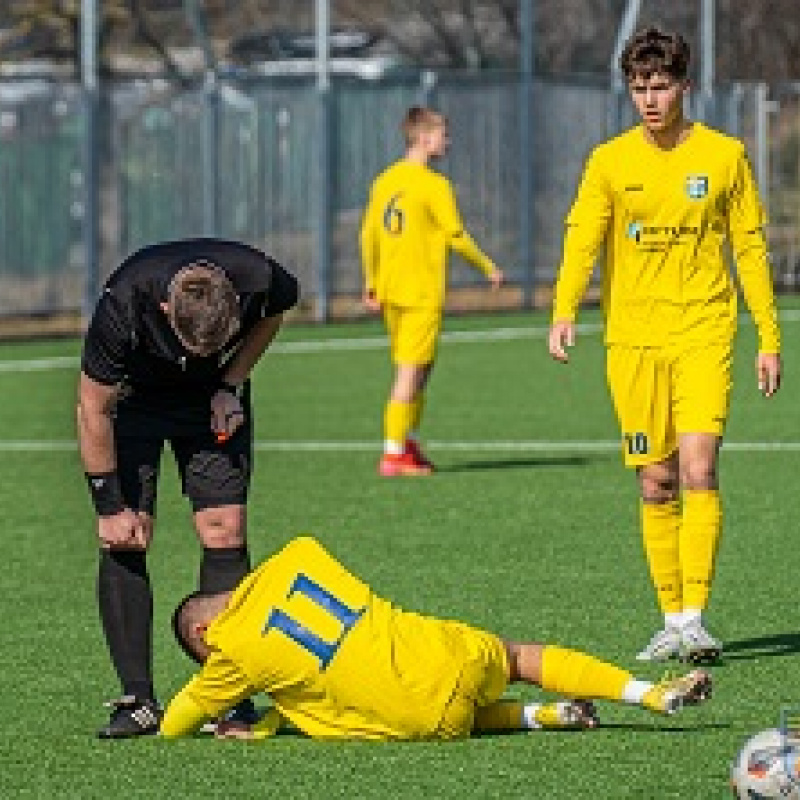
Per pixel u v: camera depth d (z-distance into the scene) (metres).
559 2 71.50
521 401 42.47
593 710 16.98
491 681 16.81
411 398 32.34
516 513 28.56
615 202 20.14
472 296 66.94
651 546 20.25
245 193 61.41
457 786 15.80
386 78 63.88
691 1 72.31
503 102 66.25
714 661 19.81
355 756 16.55
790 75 75.56
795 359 49.88
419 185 32.97
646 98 19.73
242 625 16.69
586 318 63.75
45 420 40.19
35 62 68.62
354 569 24.61
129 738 17.34
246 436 17.66
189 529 27.92
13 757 16.94
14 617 22.45
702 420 19.92
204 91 60.47
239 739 17.14
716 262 20.05
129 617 17.55
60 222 58.28
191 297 15.53
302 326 61.56
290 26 72.69
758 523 27.36
